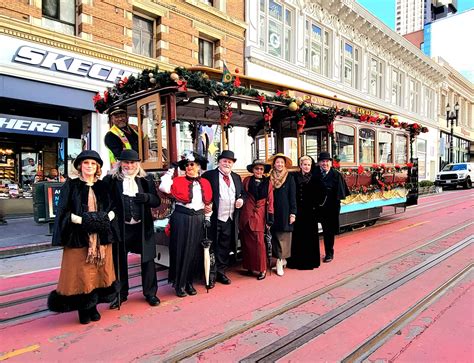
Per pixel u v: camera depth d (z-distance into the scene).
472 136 45.62
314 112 7.59
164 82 5.31
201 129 7.72
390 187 10.93
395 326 3.83
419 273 5.68
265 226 5.55
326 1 19.92
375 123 10.23
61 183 9.14
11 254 7.39
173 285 4.81
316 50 20.22
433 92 34.88
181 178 4.80
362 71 23.77
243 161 8.98
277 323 3.94
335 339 3.54
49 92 10.46
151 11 12.56
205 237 4.93
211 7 14.26
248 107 7.54
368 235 9.06
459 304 4.42
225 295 4.84
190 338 3.59
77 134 12.34
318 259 6.12
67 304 3.73
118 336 3.65
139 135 6.04
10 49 9.64
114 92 6.48
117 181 4.23
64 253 3.76
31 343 3.51
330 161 6.58
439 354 3.23
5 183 11.91
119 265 4.39
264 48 16.86
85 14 10.97
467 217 12.06
